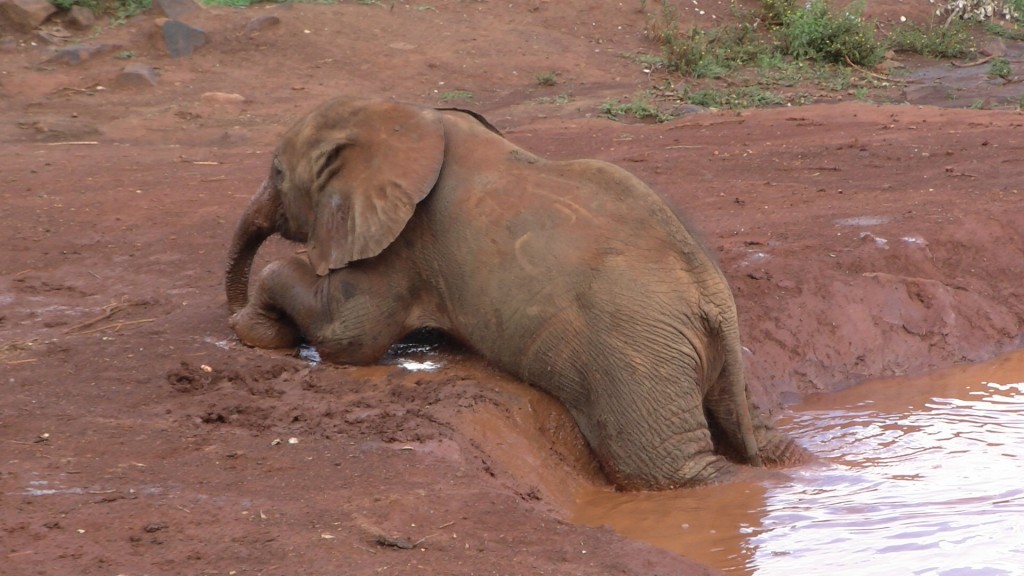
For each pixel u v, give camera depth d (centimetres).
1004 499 1086
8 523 847
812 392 1499
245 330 1345
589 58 3625
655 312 1109
